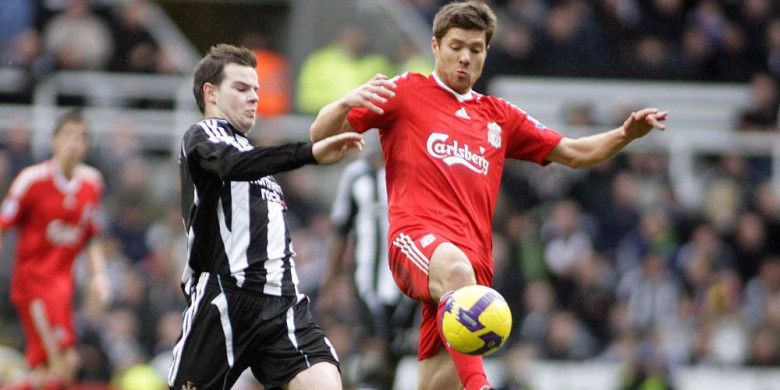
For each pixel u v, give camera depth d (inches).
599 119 2324.1
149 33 2294.5
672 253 2126.0
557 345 1935.3
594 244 2116.1
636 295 2047.2
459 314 880.9
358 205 1553.9
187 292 946.1
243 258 924.6
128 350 1802.4
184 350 933.2
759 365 2020.2
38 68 2145.7
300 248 1945.1
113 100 2166.6
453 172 949.2
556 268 2033.7
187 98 2171.5
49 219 1441.9
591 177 2172.7
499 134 983.6
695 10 2669.8
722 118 2534.5
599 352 1988.2
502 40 2539.4
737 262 2177.7
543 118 2400.3
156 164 2080.5
